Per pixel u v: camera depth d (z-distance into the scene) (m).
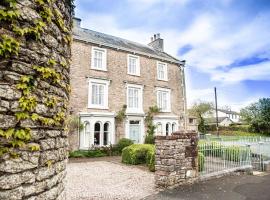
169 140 7.89
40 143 2.90
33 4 2.88
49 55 3.17
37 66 2.90
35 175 2.79
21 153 2.60
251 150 12.66
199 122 42.38
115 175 10.48
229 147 10.71
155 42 28.47
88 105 18.75
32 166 2.74
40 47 2.98
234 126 42.69
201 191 7.51
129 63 22.17
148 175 10.45
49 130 3.14
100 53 20.42
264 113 38.75
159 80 23.94
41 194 2.90
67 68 3.86
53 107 3.26
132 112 21.12
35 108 2.84
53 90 3.27
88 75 19.03
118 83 20.81
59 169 3.44
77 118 17.94
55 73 3.29
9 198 2.44
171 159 7.86
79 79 18.55
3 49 2.50
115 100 20.41
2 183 2.38
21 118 2.62
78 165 13.36
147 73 23.11
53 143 3.24
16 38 2.64
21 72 2.68
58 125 3.43
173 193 7.27
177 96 25.25
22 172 2.60
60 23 3.48
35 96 2.85
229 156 10.64
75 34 19.12
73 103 17.94
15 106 2.57
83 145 18.05
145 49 25.41
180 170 8.17
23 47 2.73
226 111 81.62
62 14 3.63
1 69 2.49
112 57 20.84
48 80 3.14
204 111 55.16
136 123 21.83
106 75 20.16
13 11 2.61
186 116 25.59
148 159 12.80
